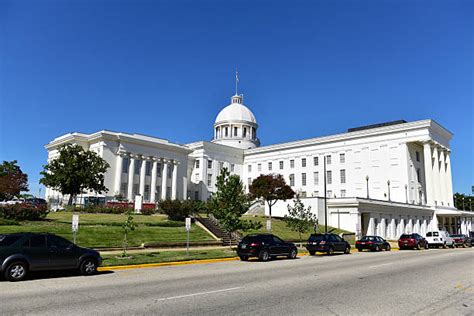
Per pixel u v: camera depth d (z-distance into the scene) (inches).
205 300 380.5
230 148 3459.6
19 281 515.2
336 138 2930.6
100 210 1723.7
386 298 398.6
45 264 541.0
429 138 2516.0
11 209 1137.4
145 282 510.0
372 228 2053.4
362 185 2738.7
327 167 2957.7
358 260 903.7
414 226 2417.6
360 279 546.6
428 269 692.1
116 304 360.5
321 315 319.9
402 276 585.0
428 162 2566.4
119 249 964.0
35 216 1197.7
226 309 340.5
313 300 384.2
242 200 1091.3
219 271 651.5
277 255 915.4
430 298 400.8
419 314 329.1
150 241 1092.5
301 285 483.5
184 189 2891.2
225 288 456.4
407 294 423.5
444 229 2706.7
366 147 2773.1
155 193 2652.6
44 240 551.8
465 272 644.1
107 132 2456.9
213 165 3294.8
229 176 1109.1
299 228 1430.9
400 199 2544.3
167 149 2787.9
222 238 1264.8
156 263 754.8
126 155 2513.5
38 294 414.6
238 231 1459.2
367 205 2042.3
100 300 379.9
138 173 2593.5
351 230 1980.8
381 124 2942.9
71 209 1749.5
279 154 3299.7
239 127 3973.9
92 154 1959.9
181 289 448.8
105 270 663.8
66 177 1836.9
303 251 1206.9
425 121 2529.5
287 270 667.4
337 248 1131.3
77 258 578.9
